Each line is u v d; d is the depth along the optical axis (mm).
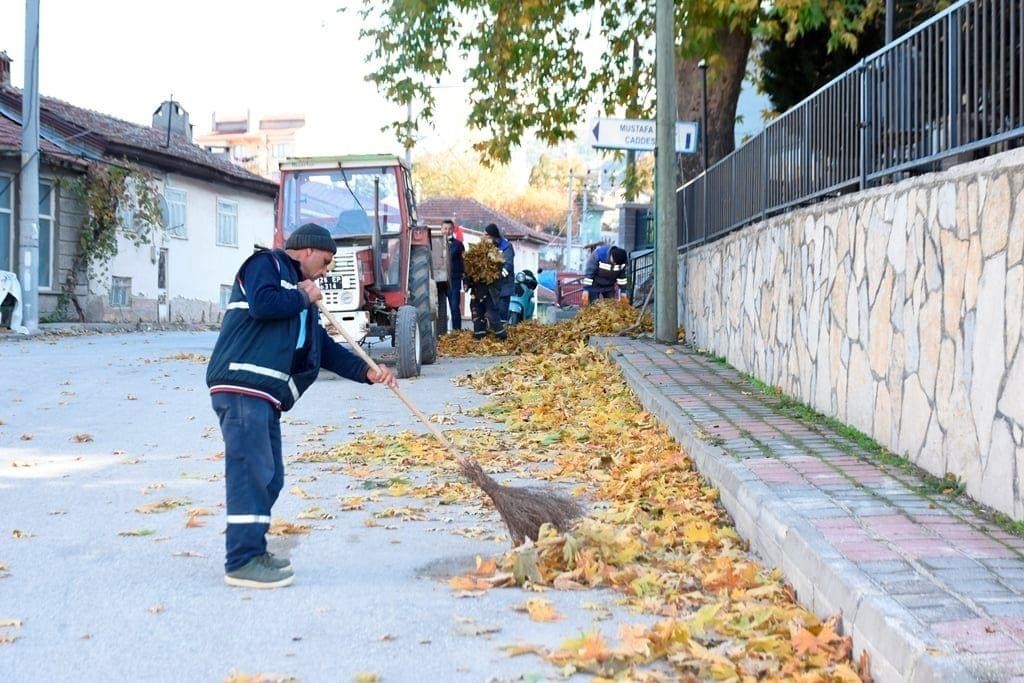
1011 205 5480
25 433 9906
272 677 4055
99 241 29094
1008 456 5406
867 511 5500
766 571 5348
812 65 16984
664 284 15125
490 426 10391
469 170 97312
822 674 3902
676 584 5172
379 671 4168
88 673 4160
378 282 14562
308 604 5035
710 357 13375
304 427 10391
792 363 9719
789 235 9828
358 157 14836
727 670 3965
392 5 19203
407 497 7387
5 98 29672
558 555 5555
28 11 23312
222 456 8875
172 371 15164
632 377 11547
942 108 6992
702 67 15242
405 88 19484
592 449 8898
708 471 7133
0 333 22578
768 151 11195
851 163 8680
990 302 5664
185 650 4418
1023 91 5832
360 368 5852
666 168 14938
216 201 36094
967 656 3480
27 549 6012
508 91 19812
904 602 4039
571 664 4125
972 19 6516
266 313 5352
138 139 33156
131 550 6020
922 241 6656
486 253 18578
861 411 7805
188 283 34406
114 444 9438
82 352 18469
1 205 26812
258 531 5348
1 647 4445
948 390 6203
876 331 7484
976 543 4910
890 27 8156
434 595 5191
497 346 17984
